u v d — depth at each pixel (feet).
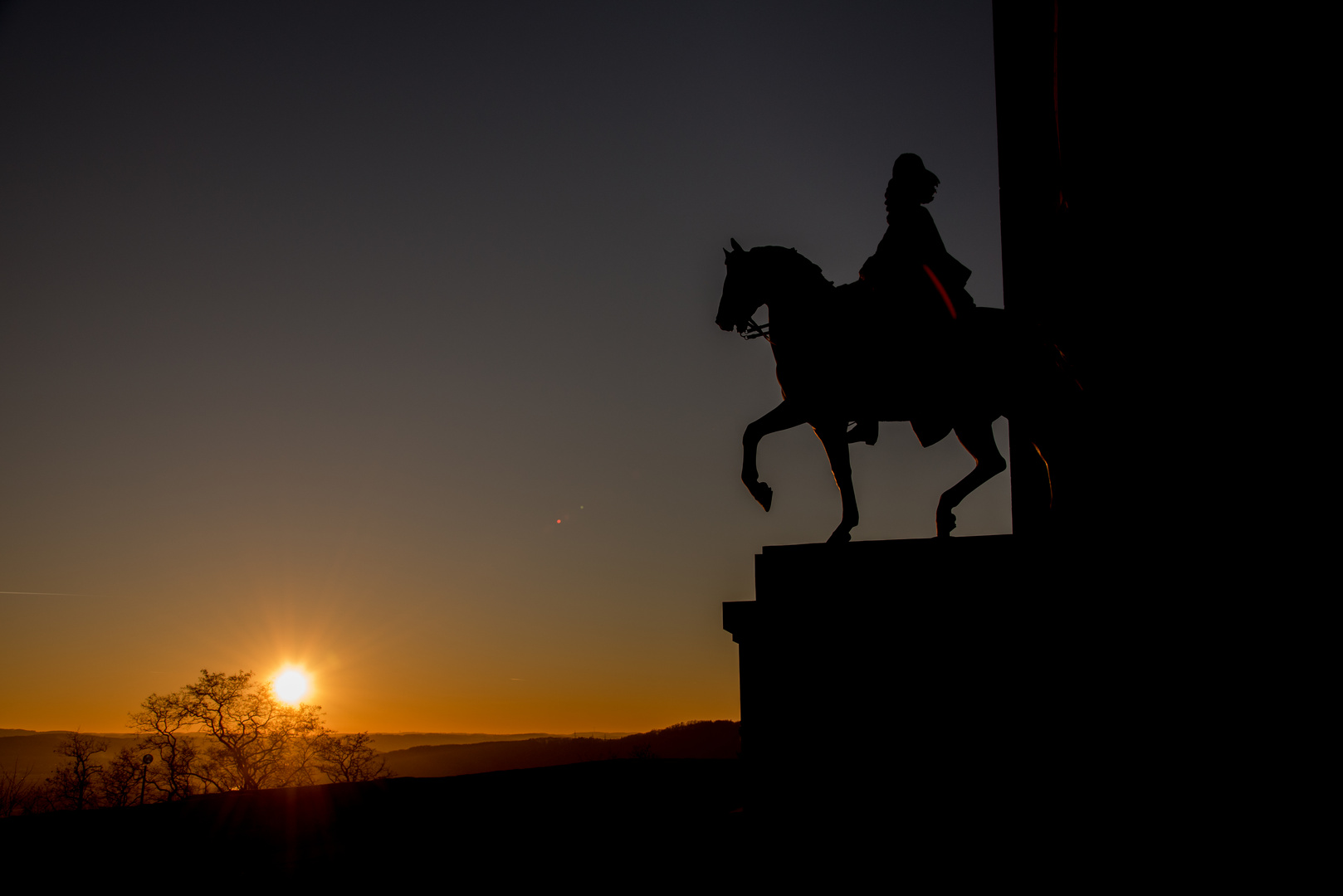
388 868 48.96
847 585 29.53
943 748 27.09
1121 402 26.76
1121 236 27.14
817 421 32.30
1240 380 24.94
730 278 35.04
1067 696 25.77
